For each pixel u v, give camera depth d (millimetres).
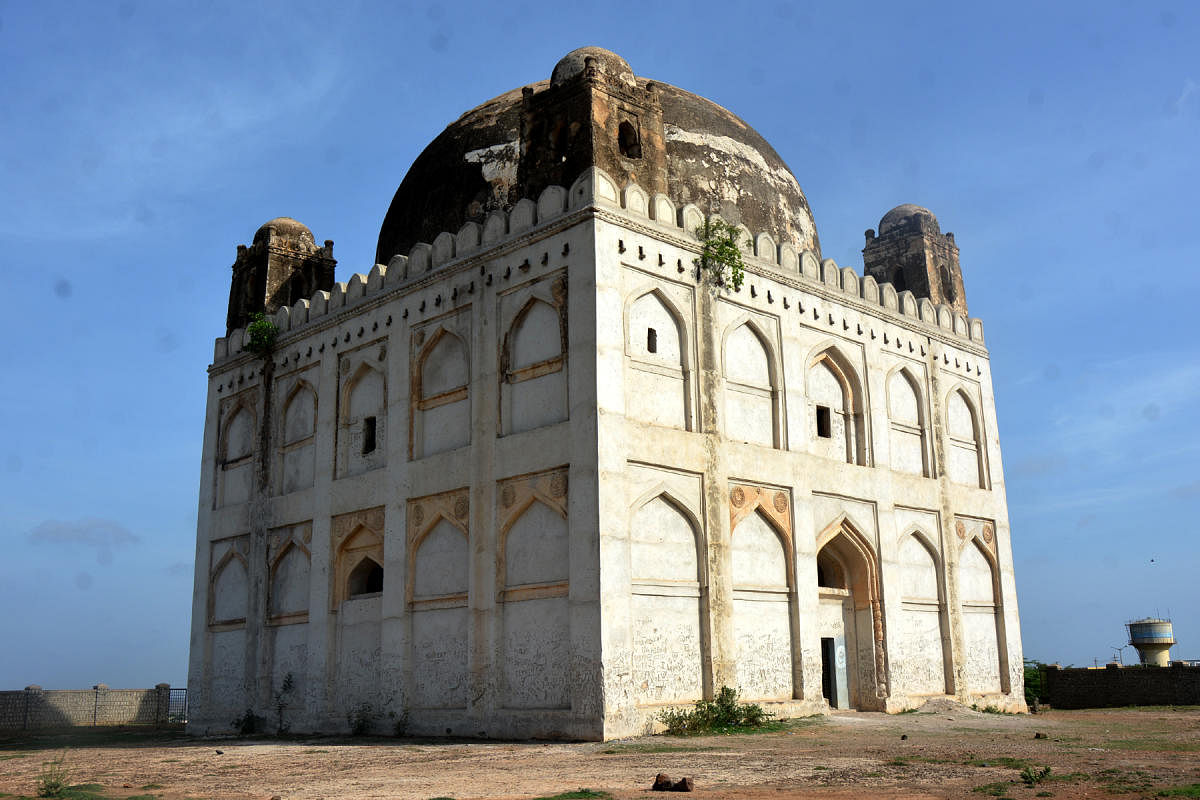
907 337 18969
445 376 16016
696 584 14352
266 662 18328
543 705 13500
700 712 13680
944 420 19391
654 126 15695
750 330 16031
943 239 21312
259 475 19469
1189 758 9492
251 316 21031
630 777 9016
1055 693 22203
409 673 15508
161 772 10969
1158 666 20750
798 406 16391
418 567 15766
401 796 8266
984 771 8781
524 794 8109
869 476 17344
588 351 13664
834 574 17234
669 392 14609
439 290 16312
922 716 15875
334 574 17203
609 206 14273
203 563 20422
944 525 18703
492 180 17453
